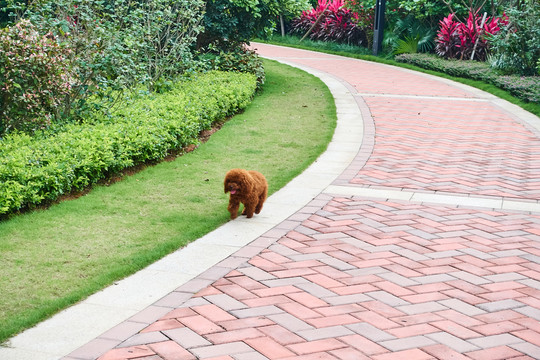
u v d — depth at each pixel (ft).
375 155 31.42
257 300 15.16
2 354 12.36
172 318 14.11
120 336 13.20
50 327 13.55
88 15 32.89
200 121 34.50
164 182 25.46
